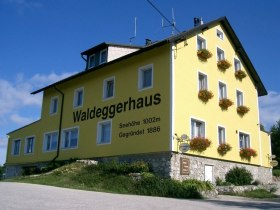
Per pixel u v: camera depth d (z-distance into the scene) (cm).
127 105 2177
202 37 2294
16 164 3089
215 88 2309
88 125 2431
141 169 1861
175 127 1903
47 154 2733
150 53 2117
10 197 1079
